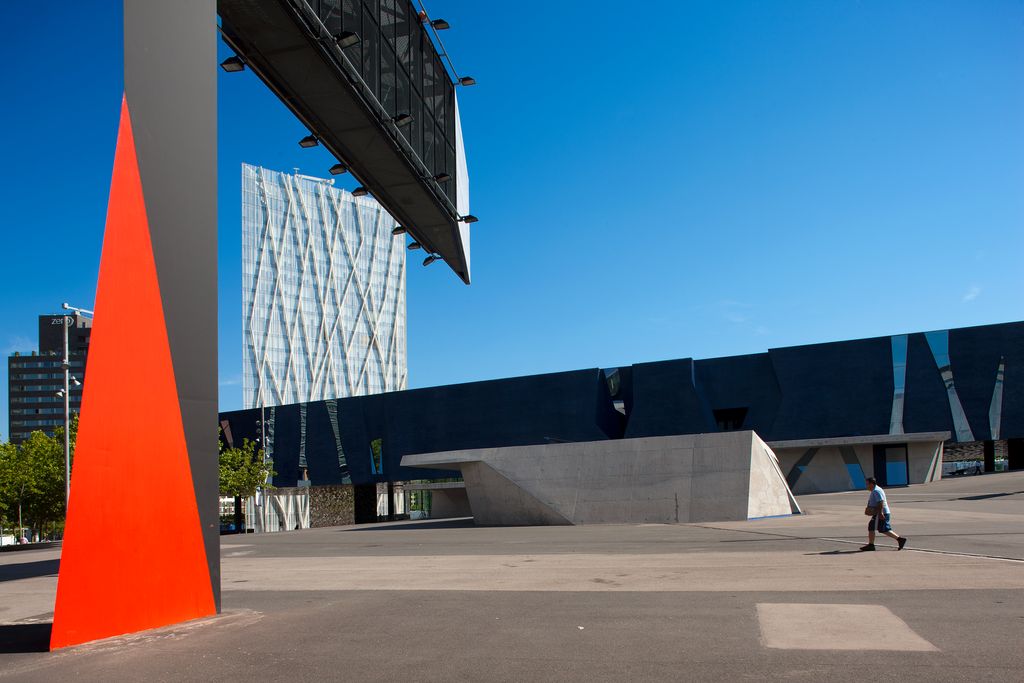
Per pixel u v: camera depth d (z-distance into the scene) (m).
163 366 8.79
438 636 7.13
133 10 8.84
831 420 63.28
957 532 16.73
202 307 9.45
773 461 27.84
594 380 72.50
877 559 12.25
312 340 169.25
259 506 86.56
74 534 7.61
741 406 68.94
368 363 177.38
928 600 8.22
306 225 173.00
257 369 160.75
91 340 8.01
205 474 9.16
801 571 10.99
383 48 20.12
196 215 9.50
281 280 167.12
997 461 79.50
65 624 7.42
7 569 20.55
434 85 24.39
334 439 85.62
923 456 52.25
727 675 5.37
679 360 68.94
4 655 7.20
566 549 16.31
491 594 9.87
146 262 8.76
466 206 29.30
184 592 8.66
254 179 167.12
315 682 5.56
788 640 6.41
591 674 5.53
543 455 29.25
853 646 6.12
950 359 60.47
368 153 21.12
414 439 80.38
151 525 8.39
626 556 14.14
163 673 6.06
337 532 35.66
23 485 44.75
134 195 8.68
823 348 64.94
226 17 15.43
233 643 7.18
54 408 147.38
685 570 11.58
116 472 8.09
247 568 16.00
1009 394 57.94
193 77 9.63
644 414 69.12
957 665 5.47
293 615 8.77
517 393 75.56
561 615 8.02
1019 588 8.90
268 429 89.88
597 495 27.59
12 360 148.25
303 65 17.08
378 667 5.96
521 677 5.51
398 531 31.27
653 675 5.44
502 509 29.70
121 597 7.96
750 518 24.55
